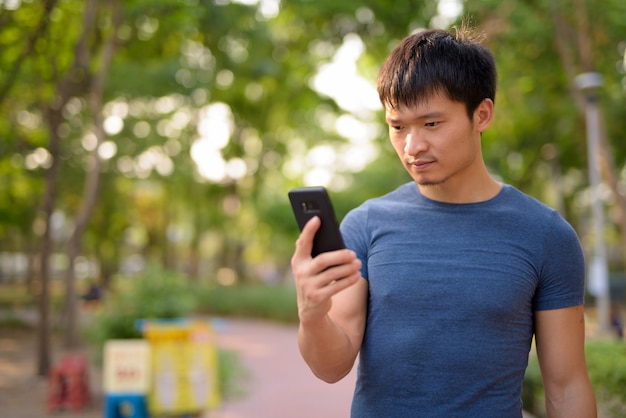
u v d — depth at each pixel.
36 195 20.72
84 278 42.50
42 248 11.70
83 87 11.83
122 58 15.48
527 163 19.53
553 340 1.71
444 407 1.61
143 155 21.12
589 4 10.23
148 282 10.30
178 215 34.78
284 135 25.95
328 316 1.56
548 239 1.69
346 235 1.82
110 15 13.09
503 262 1.65
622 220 10.62
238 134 25.23
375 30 15.07
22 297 29.75
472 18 1.83
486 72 1.65
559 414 1.71
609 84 13.01
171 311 10.10
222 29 16.64
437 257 1.68
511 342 1.64
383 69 1.69
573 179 21.95
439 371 1.62
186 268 40.50
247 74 19.80
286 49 19.44
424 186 1.77
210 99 21.64
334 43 15.84
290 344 17.33
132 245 43.53
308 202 1.47
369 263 1.75
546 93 14.53
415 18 14.00
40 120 14.50
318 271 1.44
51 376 9.26
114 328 10.06
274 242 32.19
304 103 22.34
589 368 5.10
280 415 8.95
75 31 12.35
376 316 1.70
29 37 10.37
